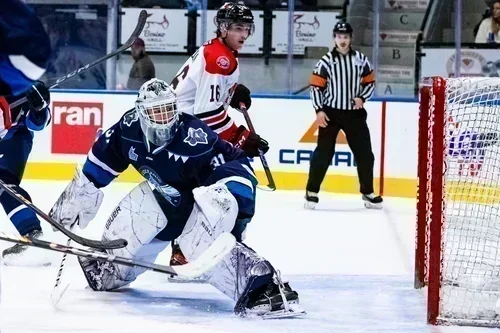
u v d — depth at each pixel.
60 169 11.63
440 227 5.06
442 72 12.43
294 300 5.27
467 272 5.84
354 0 12.67
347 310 5.41
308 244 7.85
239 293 5.11
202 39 12.75
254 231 8.43
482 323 5.08
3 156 6.64
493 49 12.22
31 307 5.24
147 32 12.78
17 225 6.54
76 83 12.60
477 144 5.80
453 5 12.43
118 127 5.34
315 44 12.72
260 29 12.63
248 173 5.19
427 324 5.10
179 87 6.44
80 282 6.00
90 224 8.51
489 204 5.94
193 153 5.18
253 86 12.73
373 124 11.08
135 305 5.38
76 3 12.55
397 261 7.20
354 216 9.50
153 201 5.51
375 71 12.48
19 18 3.48
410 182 11.02
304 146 11.27
